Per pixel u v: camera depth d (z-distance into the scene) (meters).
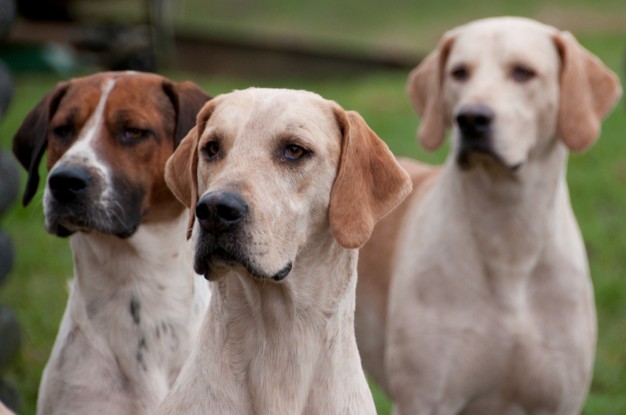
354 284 7.79
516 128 10.38
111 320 9.11
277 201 7.11
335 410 7.57
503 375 10.55
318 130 7.37
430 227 10.78
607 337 15.15
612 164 22.16
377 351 11.46
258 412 7.48
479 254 10.48
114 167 9.09
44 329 14.74
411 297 10.62
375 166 7.57
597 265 17.25
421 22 52.50
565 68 10.78
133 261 9.12
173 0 52.59
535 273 10.51
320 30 52.19
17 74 27.00
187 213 9.38
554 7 51.12
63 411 8.98
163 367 9.19
